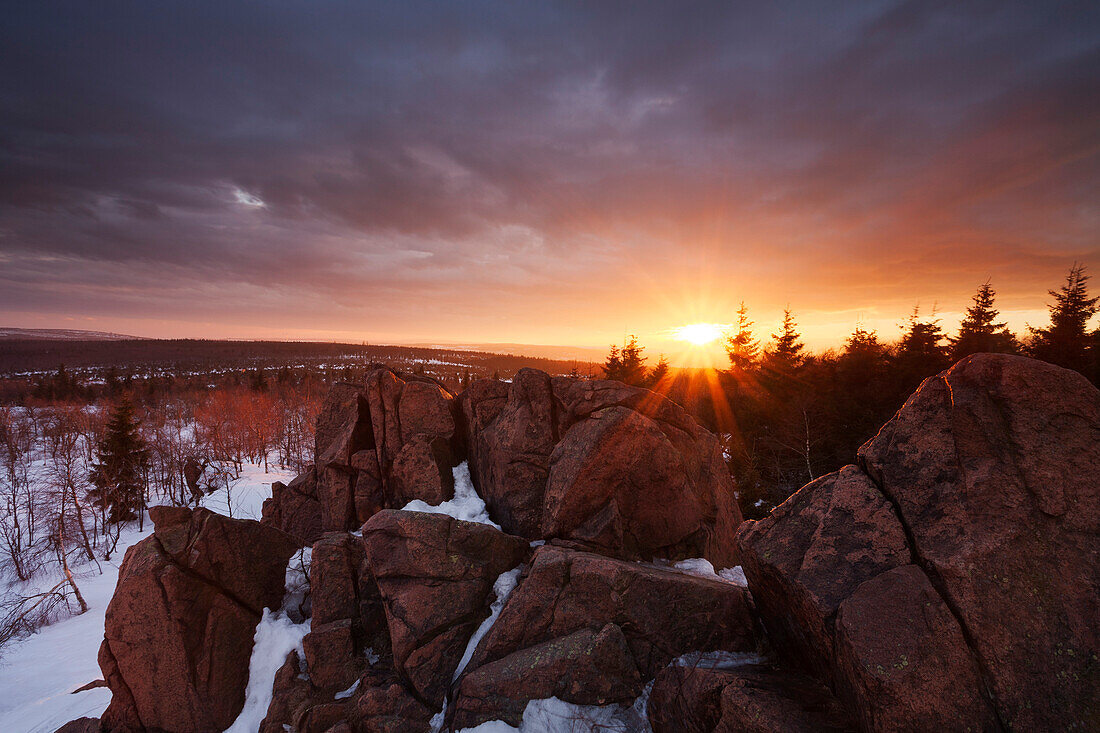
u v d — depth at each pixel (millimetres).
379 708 10539
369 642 12508
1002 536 6465
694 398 59094
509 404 16234
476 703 9805
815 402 40062
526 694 9594
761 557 8188
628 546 12672
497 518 14922
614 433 12938
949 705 5594
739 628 9703
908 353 41812
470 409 17359
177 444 65938
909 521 7207
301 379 146875
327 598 13086
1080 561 6184
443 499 15742
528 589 10844
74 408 77438
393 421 17281
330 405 20891
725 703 7168
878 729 5738
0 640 31125
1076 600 5977
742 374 56562
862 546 7352
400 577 11992
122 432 54062
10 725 19531
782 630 8641
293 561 15031
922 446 7676
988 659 5801
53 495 51375
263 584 14148
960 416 7520
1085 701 5465
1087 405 7043
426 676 10805
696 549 13578
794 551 7914
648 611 9992
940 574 6402
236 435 74000
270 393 112625
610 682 9328
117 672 12555
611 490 12820
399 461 16438
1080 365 31016
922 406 8008
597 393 15031
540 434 15172
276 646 12914
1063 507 6527
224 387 135875
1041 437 7008
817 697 7008
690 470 14828
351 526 17125
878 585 6637
